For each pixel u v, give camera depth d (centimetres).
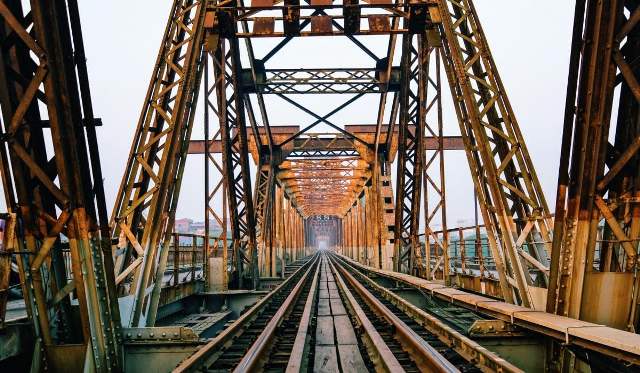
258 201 2272
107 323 518
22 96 462
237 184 1578
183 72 803
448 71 947
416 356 591
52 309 486
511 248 713
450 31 872
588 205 506
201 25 884
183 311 1110
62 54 462
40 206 479
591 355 460
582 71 502
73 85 487
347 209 5544
